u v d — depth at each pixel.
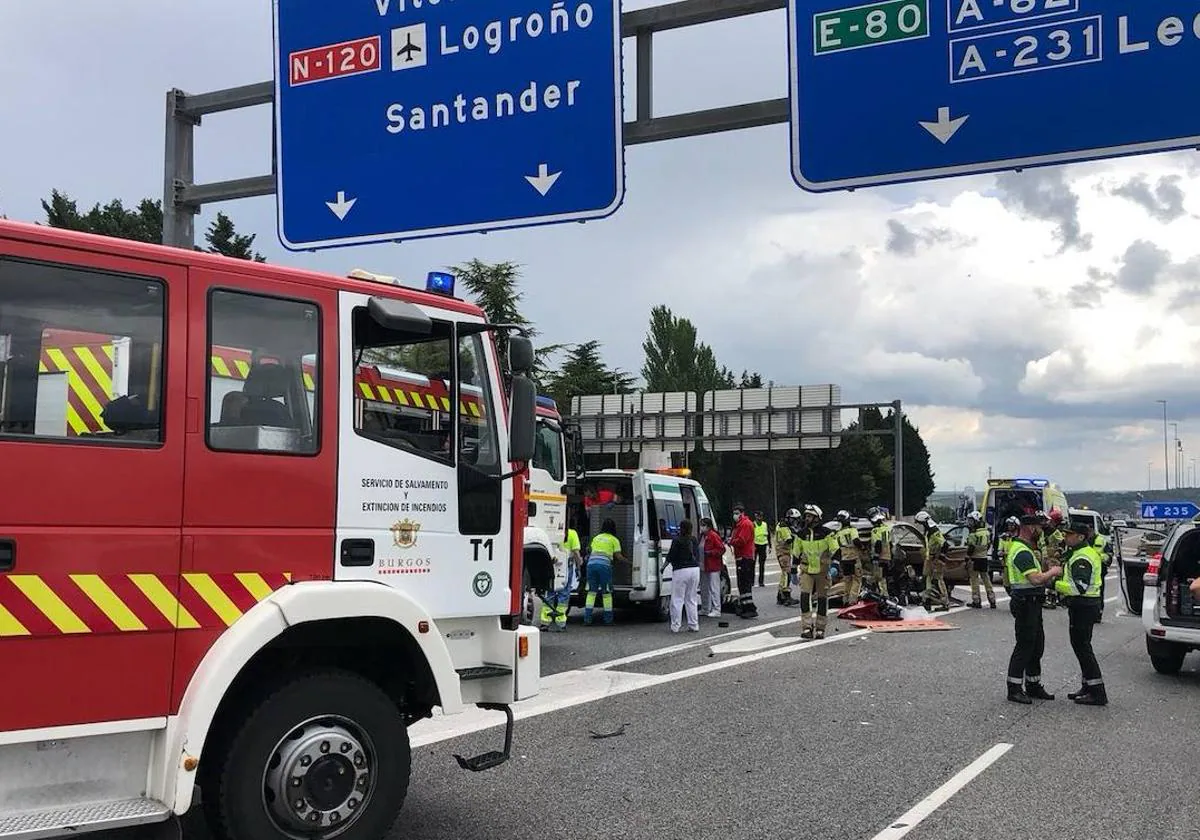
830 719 7.93
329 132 8.82
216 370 3.96
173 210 9.50
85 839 3.98
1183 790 6.04
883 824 5.30
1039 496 27.30
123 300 3.77
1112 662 11.49
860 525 19.09
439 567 4.69
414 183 8.55
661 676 9.84
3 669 3.39
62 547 3.52
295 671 4.24
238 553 3.96
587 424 32.34
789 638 12.98
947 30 7.13
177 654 3.78
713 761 6.57
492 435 5.07
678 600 13.64
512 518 5.07
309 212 8.89
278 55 9.01
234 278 4.07
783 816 5.42
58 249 3.62
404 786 4.46
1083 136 6.79
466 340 5.00
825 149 7.42
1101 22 6.77
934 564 17.80
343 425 4.34
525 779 6.06
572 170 8.08
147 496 3.73
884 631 13.84
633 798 5.71
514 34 8.24
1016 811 5.57
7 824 3.38
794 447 29.95
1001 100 7.00
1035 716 8.18
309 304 4.29
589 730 7.42
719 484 65.81
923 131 7.17
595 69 8.02
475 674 4.83
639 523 14.90
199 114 9.59
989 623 15.28
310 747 4.12
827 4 7.43
